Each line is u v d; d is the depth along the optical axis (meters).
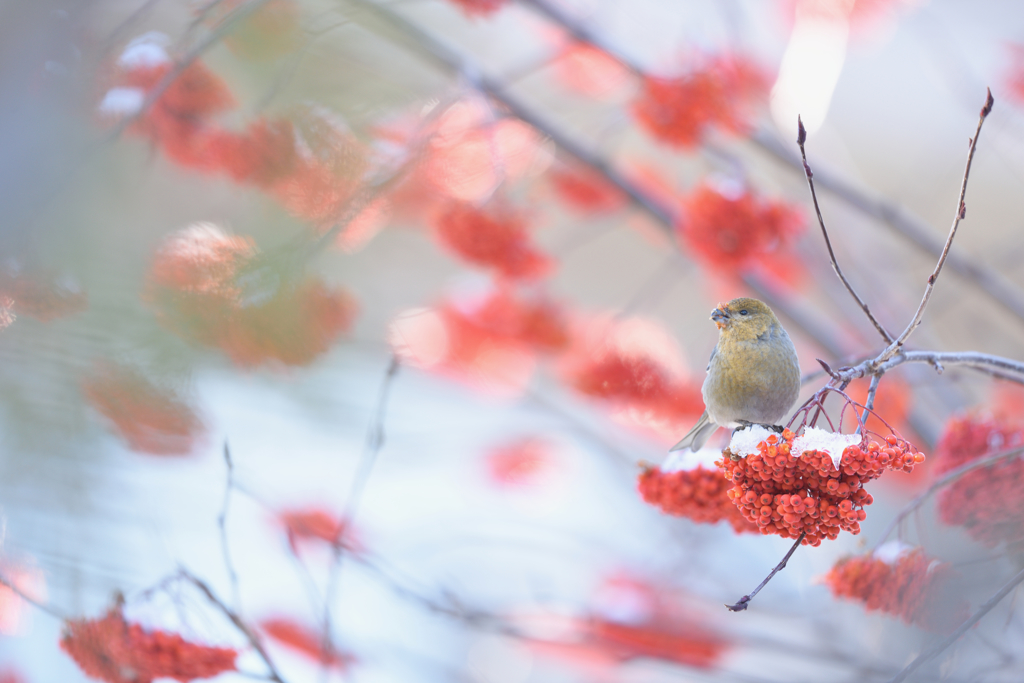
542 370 15.70
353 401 10.76
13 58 10.31
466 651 11.68
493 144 10.88
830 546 12.35
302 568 10.84
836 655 10.94
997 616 10.49
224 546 10.57
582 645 11.16
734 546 13.09
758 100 11.13
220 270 10.38
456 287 12.05
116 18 10.46
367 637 11.09
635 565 12.46
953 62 11.15
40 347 10.29
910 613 10.48
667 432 11.59
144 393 10.34
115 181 10.36
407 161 10.73
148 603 10.48
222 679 10.60
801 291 13.16
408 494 13.61
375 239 11.12
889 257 12.95
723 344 10.45
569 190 11.92
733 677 11.06
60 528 10.31
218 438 10.77
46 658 10.67
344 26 10.50
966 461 10.58
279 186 10.66
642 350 11.12
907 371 10.98
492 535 13.13
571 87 11.89
